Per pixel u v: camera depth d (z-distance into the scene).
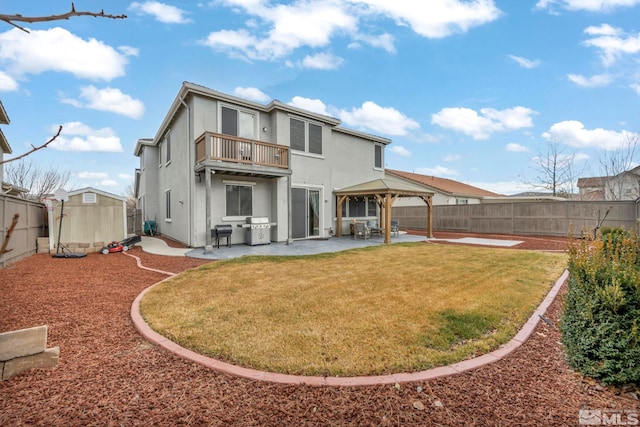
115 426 2.18
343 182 16.42
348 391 2.60
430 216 15.63
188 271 7.26
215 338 3.59
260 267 7.72
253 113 12.52
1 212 7.60
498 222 18.08
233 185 12.08
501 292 5.53
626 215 13.99
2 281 6.21
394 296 5.26
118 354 3.24
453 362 3.07
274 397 2.52
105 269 7.60
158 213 17.84
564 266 7.94
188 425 2.19
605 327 2.69
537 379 2.83
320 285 5.98
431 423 2.24
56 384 2.67
